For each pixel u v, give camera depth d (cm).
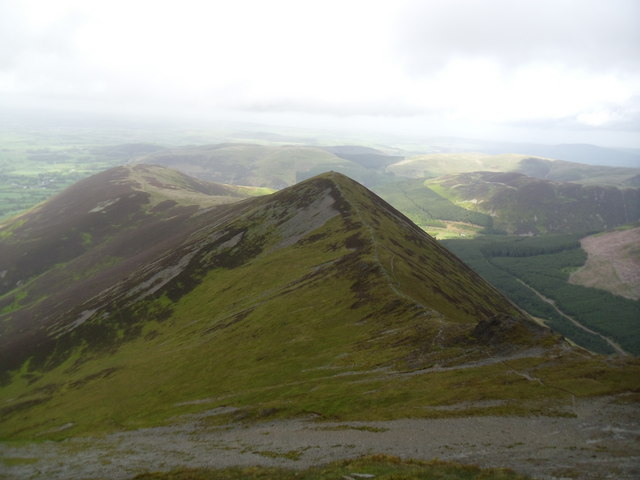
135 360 12319
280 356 8906
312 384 7244
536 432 4406
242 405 7212
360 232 15788
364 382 6825
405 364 7125
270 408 6631
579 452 3866
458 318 10244
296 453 4900
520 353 6731
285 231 18912
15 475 6738
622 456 3675
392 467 4000
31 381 14400
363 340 8631
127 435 7444
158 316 15512
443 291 12269
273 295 12794
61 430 9069
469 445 4328
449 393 5784
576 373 5722
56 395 12006
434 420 5100
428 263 15750
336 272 12606
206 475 4762
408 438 4741
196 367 9931
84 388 11650
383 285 10731
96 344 15325
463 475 3631
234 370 9000
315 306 10875
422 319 8700
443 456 4159
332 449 4812
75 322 17600
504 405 5191
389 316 9312
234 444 5709
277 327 10362
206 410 7475
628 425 4278
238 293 14475
